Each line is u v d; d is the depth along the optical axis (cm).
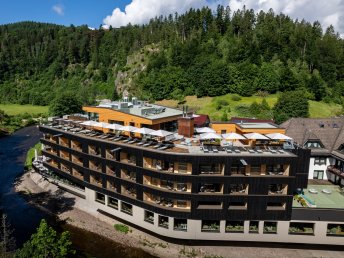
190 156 4462
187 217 4650
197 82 15112
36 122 15425
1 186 7350
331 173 5809
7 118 15100
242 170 4622
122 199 5256
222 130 6475
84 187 6222
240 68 14788
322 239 4591
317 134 6216
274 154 4609
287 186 4525
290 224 4788
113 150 4984
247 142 5456
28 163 8756
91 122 6050
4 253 3888
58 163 6681
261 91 14388
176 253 4700
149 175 4806
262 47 16425
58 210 6056
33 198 6644
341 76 16350
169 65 17400
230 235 4672
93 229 5400
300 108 11425
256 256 4594
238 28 19462
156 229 4897
